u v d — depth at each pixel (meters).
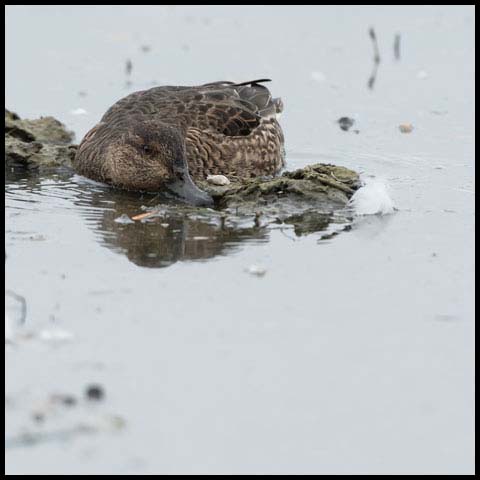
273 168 35.94
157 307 24.44
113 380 21.27
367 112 40.78
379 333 23.45
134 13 51.28
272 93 42.62
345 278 26.33
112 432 19.72
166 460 19.11
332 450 19.50
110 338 22.89
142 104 35.69
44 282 25.69
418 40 48.53
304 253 27.98
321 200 31.48
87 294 25.03
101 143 34.16
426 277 26.45
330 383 21.42
